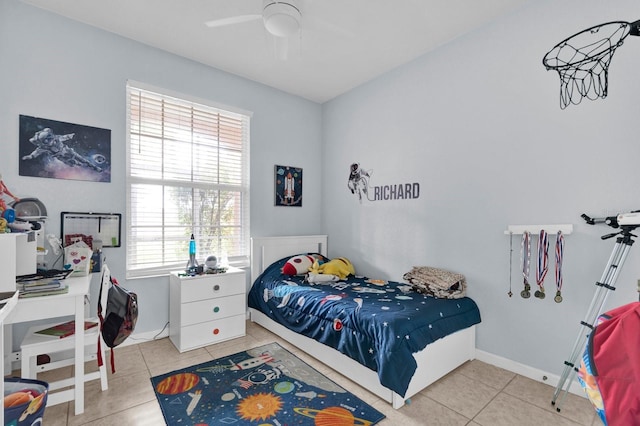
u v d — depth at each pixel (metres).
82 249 2.32
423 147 2.96
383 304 2.28
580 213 2.02
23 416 1.22
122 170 2.69
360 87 3.62
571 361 1.84
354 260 3.69
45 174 2.35
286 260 3.52
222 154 3.33
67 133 2.44
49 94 2.38
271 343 2.77
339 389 2.02
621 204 1.86
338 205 3.92
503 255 2.39
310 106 4.06
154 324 2.85
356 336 2.04
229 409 1.80
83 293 1.79
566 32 2.09
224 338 2.82
